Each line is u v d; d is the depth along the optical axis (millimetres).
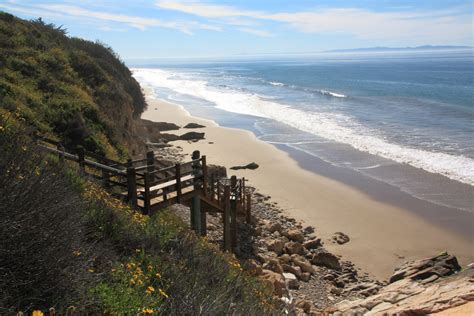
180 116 52625
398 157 31906
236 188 17000
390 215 21781
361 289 15047
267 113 55875
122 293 5598
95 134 18125
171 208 16531
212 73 173750
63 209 5852
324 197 24375
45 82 20828
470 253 17844
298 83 107562
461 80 103250
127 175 11172
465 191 24625
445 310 9984
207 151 34469
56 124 17203
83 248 5938
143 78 141625
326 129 43438
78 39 39875
